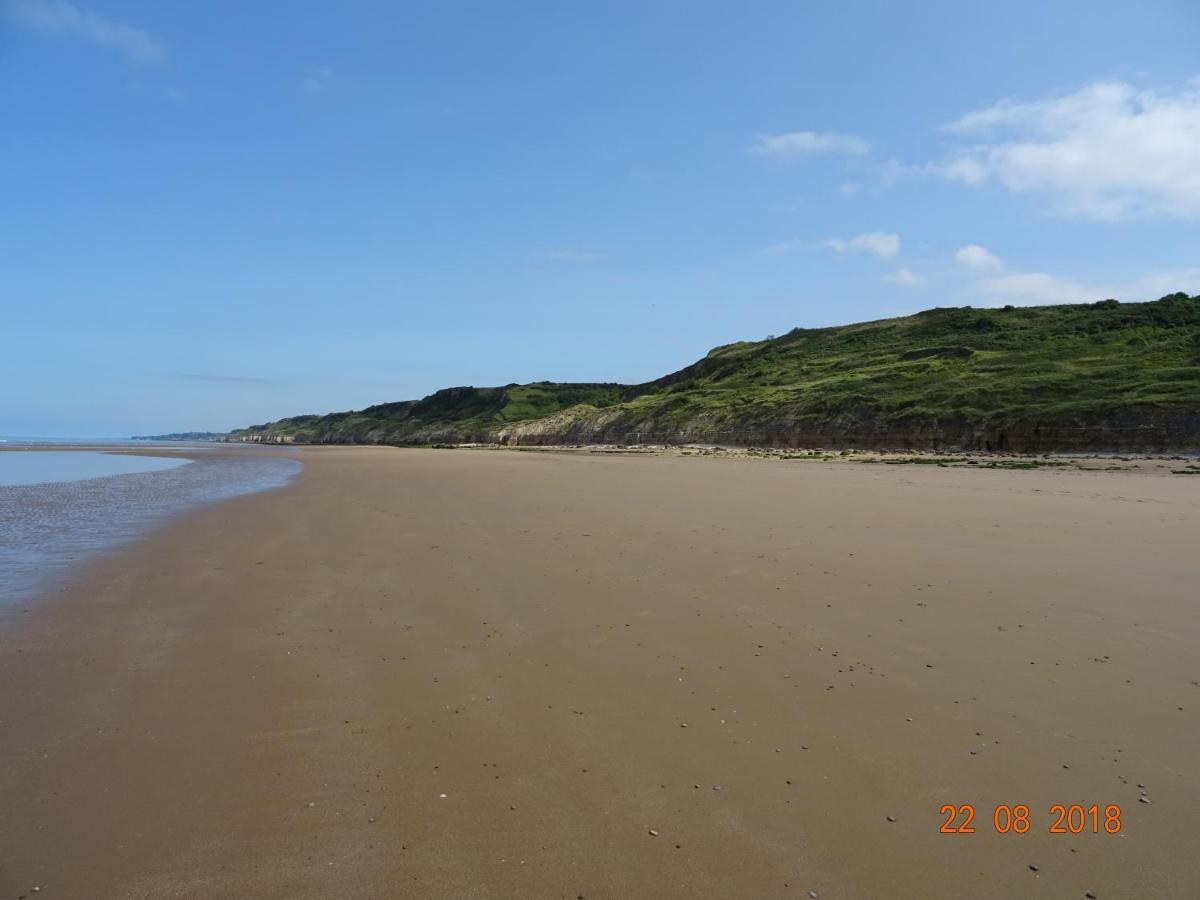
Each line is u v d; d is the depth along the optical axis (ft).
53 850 10.31
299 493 61.05
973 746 13.12
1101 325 214.90
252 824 10.93
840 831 10.64
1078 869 9.80
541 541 33.91
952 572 25.77
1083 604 21.53
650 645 18.88
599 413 339.57
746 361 348.79
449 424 541.75
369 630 20.51
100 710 15.11
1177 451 104.99
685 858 10.03
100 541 35.78
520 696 15.74
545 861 9.99
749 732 13.85
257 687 16.35
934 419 152.56
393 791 11.85
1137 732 13.53
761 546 31.42
